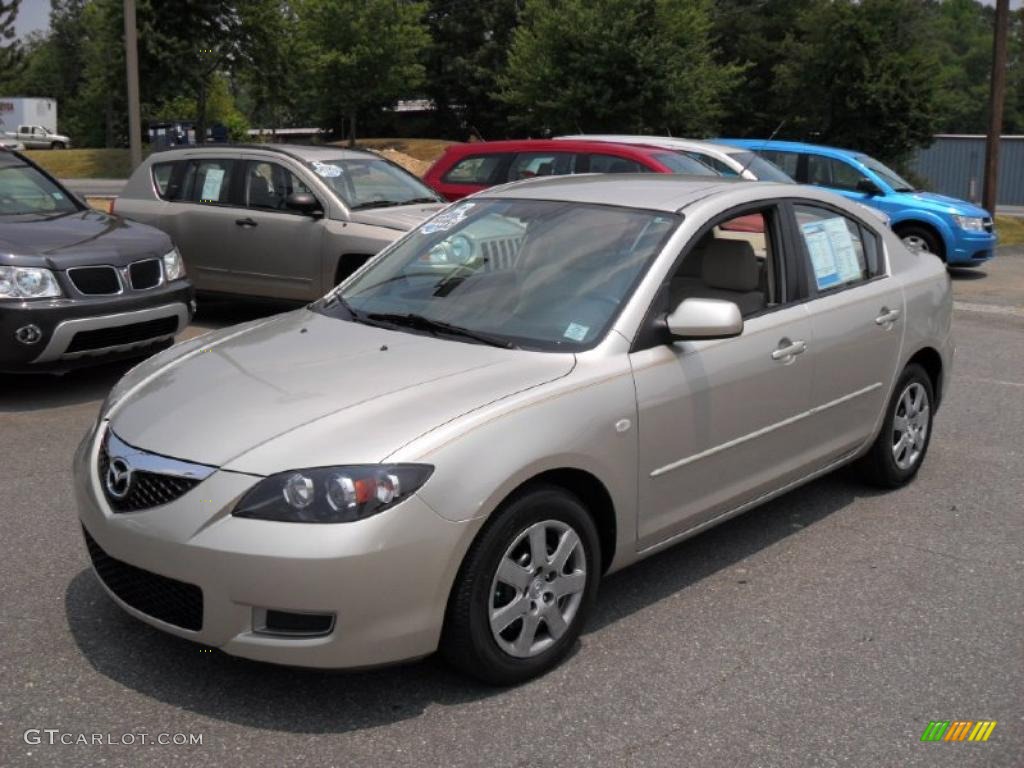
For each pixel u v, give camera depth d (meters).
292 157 9.93
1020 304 13.23
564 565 3.86
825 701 3.74
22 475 5.95
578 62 35.59
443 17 64.50
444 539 3.44
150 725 3.49
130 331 7.51
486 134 65.12
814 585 4.73
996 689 3.85
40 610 4.29
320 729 3.49
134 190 10.74
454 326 4.34
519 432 3.65
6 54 46.16
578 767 3.32
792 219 5.12
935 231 15.36
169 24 40.62
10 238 7.29
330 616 3.36
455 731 3.49
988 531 5.44
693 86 36.19
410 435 3.49
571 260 4.52
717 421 4.46
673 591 4.64
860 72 30.64
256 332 4.59
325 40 48.94
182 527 3.41
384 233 9.34
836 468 5.48
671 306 4.78
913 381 5.89
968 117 90.00
